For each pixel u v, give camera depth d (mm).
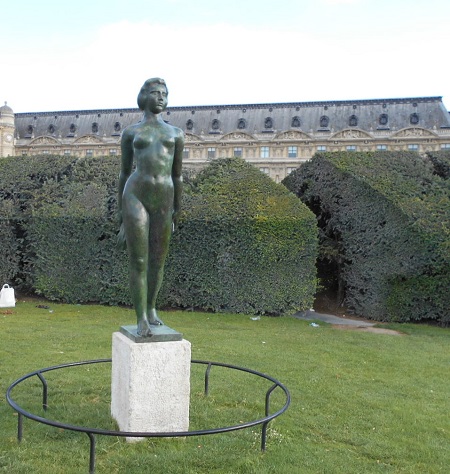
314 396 8383
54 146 79500
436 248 15672
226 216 16766
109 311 16672
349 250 18125
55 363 9812
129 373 5898
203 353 10977
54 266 18016
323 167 19672
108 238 17750
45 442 6059
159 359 5977
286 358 10867
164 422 6070
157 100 6223
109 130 79625
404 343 13234
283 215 16781
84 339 12070
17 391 8039
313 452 6133
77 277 17906
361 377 9688
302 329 14844
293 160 72688
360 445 6523
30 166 20312
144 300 6207
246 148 74312
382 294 16859
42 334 12508
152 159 6094
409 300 16422
